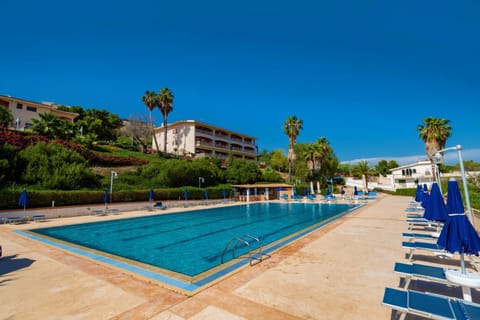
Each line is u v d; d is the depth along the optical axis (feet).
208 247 30.32
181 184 101.86
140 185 90.74
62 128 99.76
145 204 75.77
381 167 227.20
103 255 23.75
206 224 49.32
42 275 17.84
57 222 48.93
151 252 27.94
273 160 205.77
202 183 110.63
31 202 53.36
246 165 144.46
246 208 81.51
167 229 43.73
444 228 12.78
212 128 187.11
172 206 83.20
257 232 40.32
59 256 23.31
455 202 12.92
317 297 13.65
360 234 31.42
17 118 112.68
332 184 153.99
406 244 19.93
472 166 134.92
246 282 15.97
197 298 13.67
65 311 12.36
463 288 11.98
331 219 46.39
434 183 23.91
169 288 15.23
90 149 112.78
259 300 13.34
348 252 23.06
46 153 71.72
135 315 11.83
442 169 132.67
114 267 19.76
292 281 16.06
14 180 61.77
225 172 137.18
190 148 170.50
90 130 149.18
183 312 12.07
